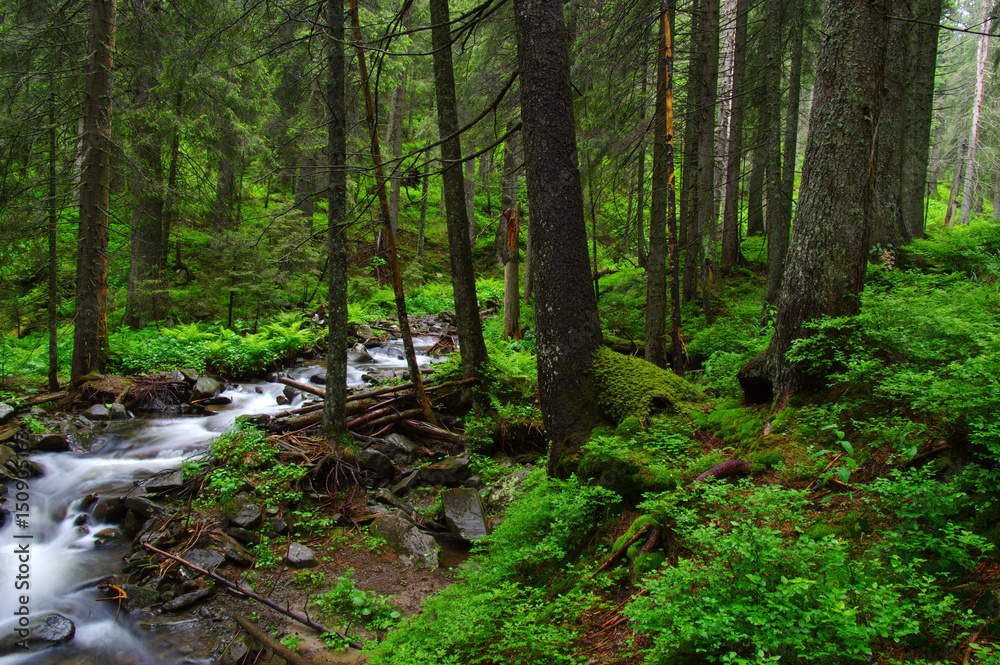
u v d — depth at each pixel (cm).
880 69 475
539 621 356
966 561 275
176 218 1450
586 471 497
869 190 484
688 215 1064
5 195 984
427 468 773
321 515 668
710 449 489
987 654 226
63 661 450
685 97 1083
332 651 459
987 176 3189
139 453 807
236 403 1059
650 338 852
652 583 284
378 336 1631
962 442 335
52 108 985
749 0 1144
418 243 2730
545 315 577
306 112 990
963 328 446
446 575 573
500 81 1182
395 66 1614
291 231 1428
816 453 399
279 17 822
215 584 543
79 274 1018
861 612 252
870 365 431
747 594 262
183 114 1349
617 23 797
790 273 509
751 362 551
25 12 1104
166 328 1361
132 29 1198
